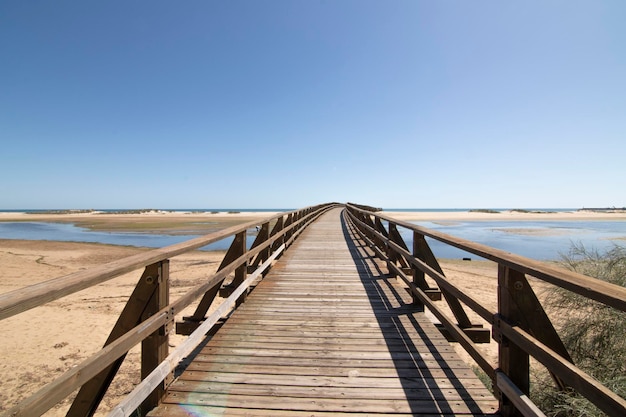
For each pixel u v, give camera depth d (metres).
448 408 2.03
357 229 11.25
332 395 2.17
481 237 25.97
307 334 3.18
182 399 2.10
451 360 2.66
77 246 20.77
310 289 4.80
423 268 3.30
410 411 2.01
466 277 11.23
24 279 11.79
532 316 1.84
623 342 3.04
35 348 5.89
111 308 8.05
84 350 5.84
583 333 3.31
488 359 2.06
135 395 1.58
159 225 40.34
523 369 1.83
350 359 2.67
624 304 1.04
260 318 3.61
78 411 1.71
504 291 1.90
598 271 3.85
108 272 1.40
